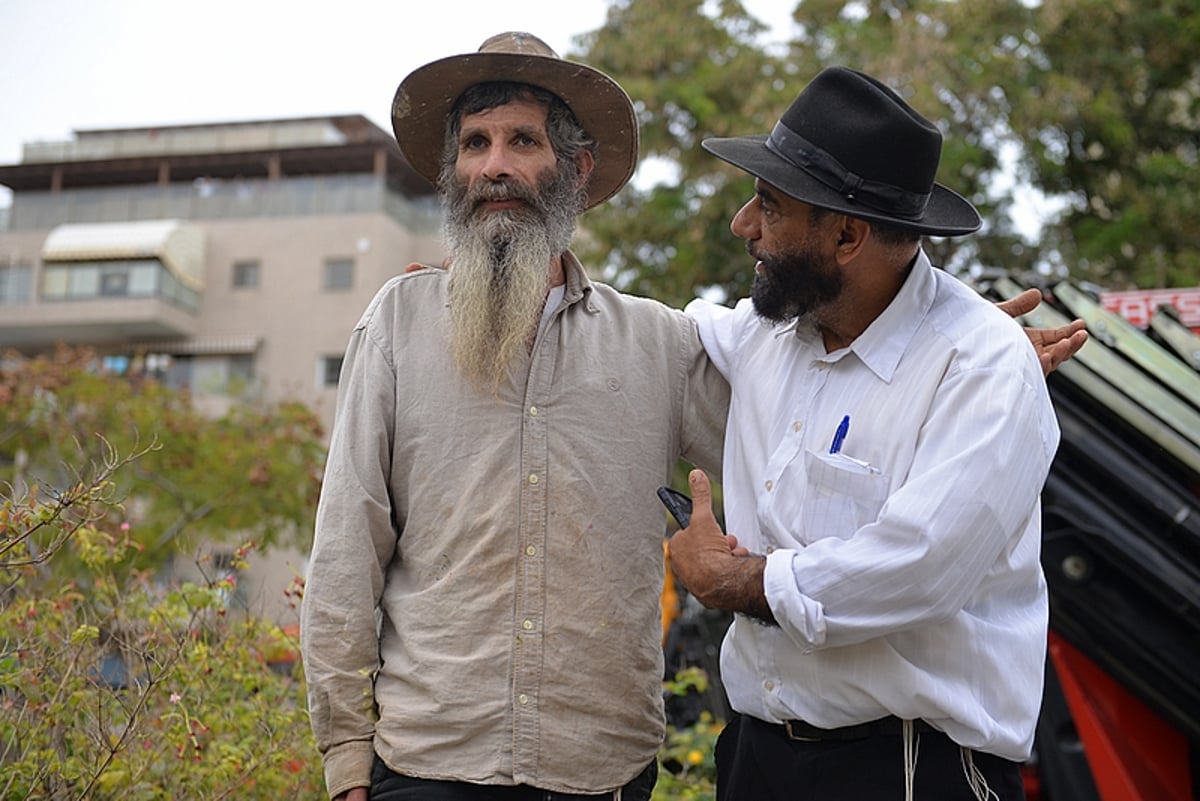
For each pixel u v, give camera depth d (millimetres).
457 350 2525
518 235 2574
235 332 28094
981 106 11859
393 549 2576
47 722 3045
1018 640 2330
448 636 2443
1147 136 12742
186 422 11664
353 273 27781
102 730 2986
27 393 11227
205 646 3316
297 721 3479
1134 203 11914
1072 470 3592
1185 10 12570
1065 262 11867
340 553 2475
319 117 35125
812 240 2371
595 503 2521
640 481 2596
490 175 2604
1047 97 11922
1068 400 3629
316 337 27703
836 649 2307
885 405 2352
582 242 12273
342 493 2506
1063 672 3676
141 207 29438
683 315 2820
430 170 2957
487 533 2469
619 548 2535
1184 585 3428
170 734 3074
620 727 2492
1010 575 2328
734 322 2746
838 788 2330
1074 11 12172
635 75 12570
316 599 2465
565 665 2443
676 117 12266
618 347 2662
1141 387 3541
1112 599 3547
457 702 2404
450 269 2652
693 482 2334
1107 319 3727
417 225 29656
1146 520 3516
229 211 29016
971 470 2174
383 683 2502
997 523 2172
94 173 31906
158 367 19922
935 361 2332
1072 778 3639
